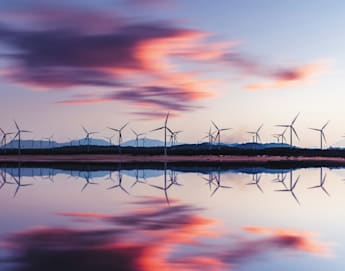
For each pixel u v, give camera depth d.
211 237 26.14
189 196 48.75
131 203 42.72
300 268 19.44
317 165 129.75
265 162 151.75
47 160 165.00
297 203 42.72
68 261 20.42
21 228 29.02
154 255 21.64
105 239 25.53
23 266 19.59
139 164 129.38
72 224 30.62
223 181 68.38
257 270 19.11
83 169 101.50
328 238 25.75
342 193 52.31
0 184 63.12
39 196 48.50
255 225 30.30
